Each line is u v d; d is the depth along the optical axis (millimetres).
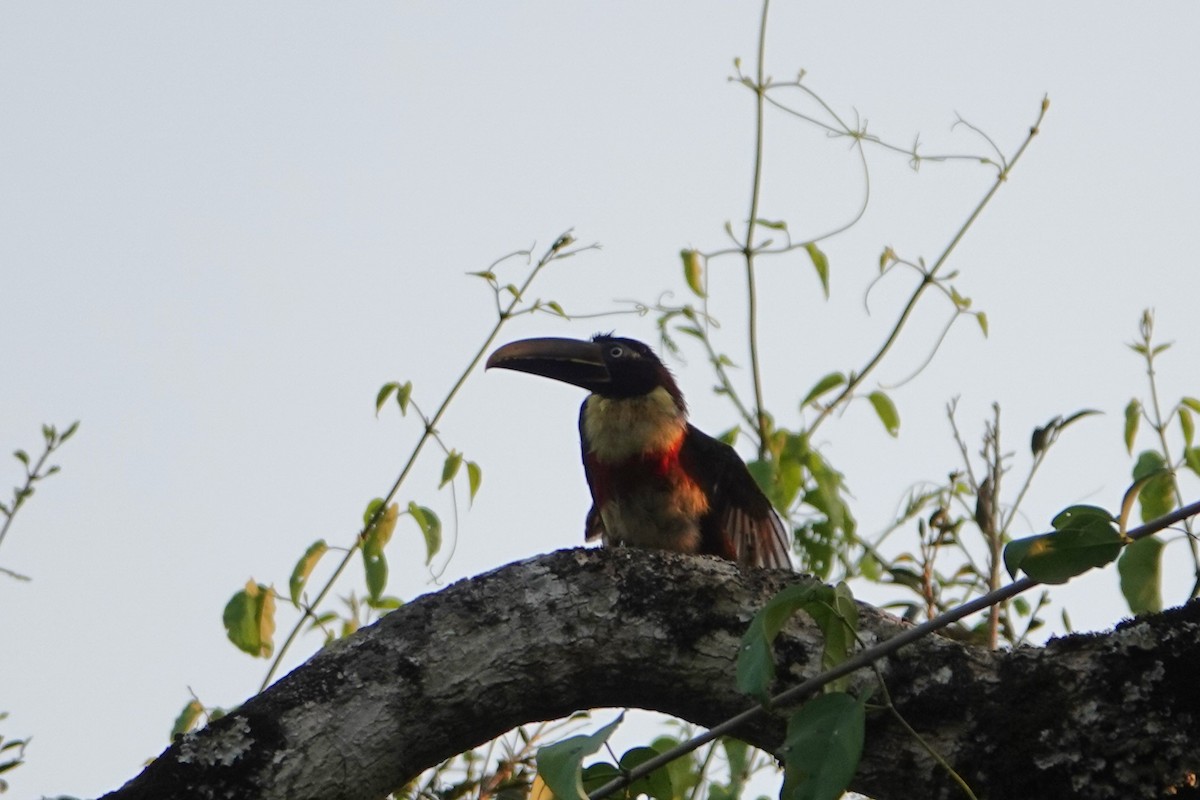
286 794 6828
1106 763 6492
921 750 6773
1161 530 6164
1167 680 6543
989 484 9719
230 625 9641
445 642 7148
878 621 7078
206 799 6770
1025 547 6102
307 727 6934
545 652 7145
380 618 7387
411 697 7055
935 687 6828
